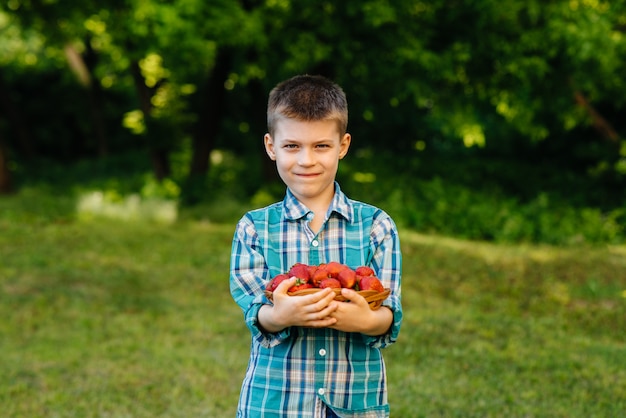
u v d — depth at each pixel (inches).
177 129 536.4
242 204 483.5
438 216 430.0
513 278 308.7
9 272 312.3
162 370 196.1
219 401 173.2
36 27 489.7
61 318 251.6
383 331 79.7
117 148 842.8
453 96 454.3
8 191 558.6
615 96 439.2
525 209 424.2
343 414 82.2
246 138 700.7
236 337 230.7
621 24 426.6
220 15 394.6
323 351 82.4
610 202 462.6
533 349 216.1
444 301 277.7
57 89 828.0
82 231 414.6
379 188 492.1
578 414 162.6
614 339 233.6
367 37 430.9
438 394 176.4
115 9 442.3
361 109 539.2
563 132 591.5
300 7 421.4
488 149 663.1
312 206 86.0
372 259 86.4
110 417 162.2
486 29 430.6
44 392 178.1
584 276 312.8
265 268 85.5
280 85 85.9
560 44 414.6
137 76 524.4
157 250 365.7
